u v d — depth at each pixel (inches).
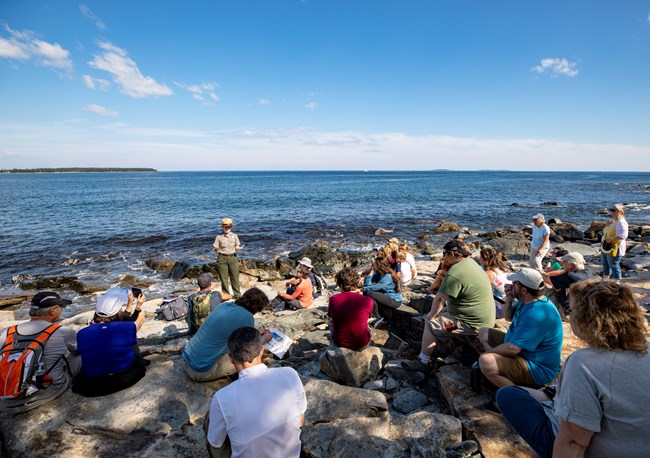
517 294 142.9
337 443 124.4
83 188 2861.7
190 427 141.2
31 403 140.3
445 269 287.7
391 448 122.2
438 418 136.7
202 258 679.7
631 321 75.2
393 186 3265.3
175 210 1407.5
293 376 105.0
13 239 831.7
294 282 323.6
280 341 196.7
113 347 152.9
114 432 135.7
